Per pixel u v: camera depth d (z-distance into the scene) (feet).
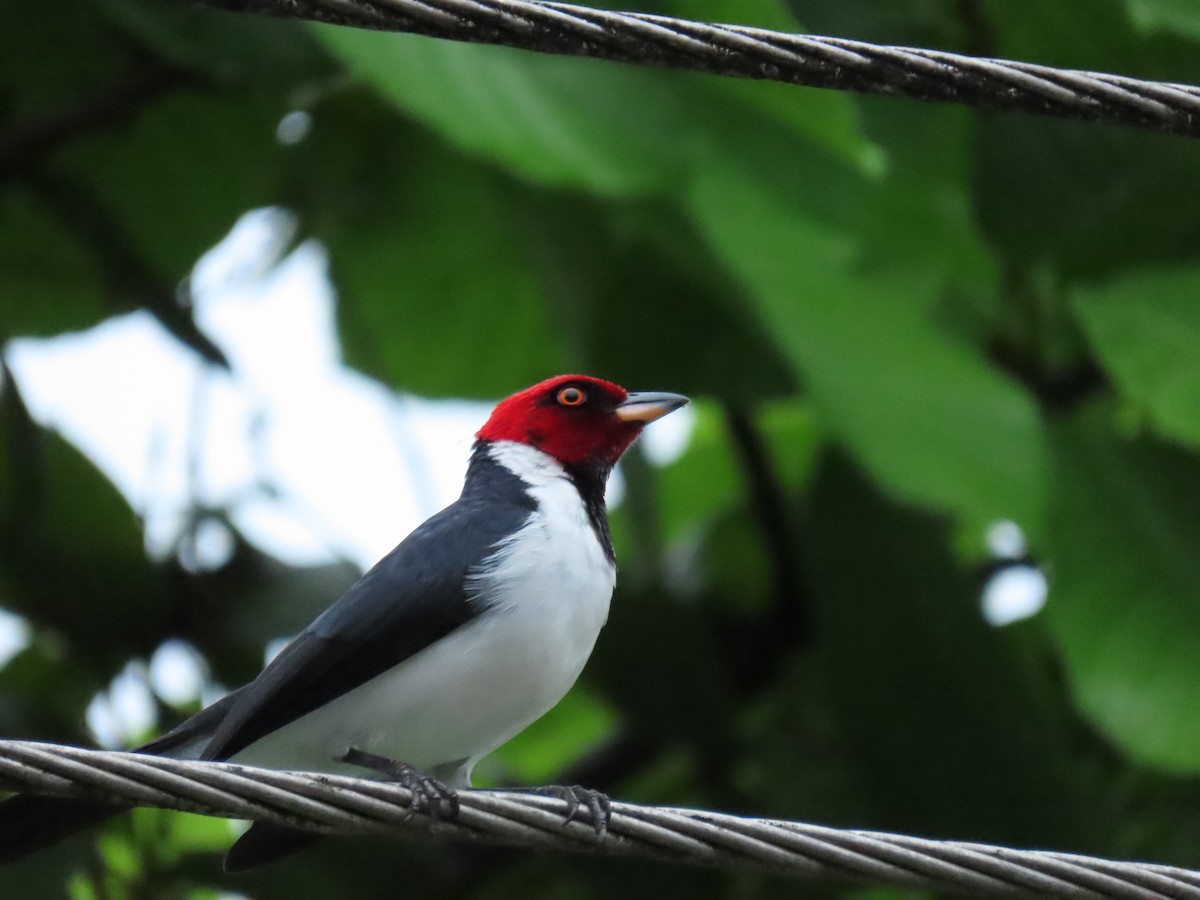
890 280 39.55
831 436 39.34
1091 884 26.37
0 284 51.55
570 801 27.96
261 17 43.86
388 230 49.93
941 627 43.60
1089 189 40.57
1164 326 41.27
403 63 36.83
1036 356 45.47
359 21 26.22
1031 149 40.42
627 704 47.60
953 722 43.62
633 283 46.21
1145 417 44.93
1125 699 39.58
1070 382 46.06
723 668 48.88
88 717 47.96
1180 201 40.65
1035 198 40.57
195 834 50.11
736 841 26.43
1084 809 43.83
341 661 32.22
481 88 37.40
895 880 26.55
